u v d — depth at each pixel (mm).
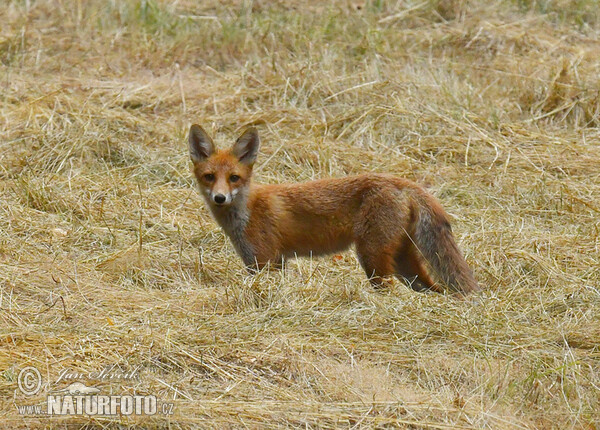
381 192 13461
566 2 26203
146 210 16250
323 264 14500
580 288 13102
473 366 10867
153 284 13734
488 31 24500
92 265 14031
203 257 14648
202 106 20781
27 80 21625
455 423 9734
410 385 10586
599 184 17359
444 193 17234
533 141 19156
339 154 18594
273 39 23672
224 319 12039
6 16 25203
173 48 23516
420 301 12633
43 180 16891
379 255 13406
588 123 20172
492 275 13883
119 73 22547
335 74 21953
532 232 15312
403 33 24469
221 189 13539
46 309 12219
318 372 10711
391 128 19625
